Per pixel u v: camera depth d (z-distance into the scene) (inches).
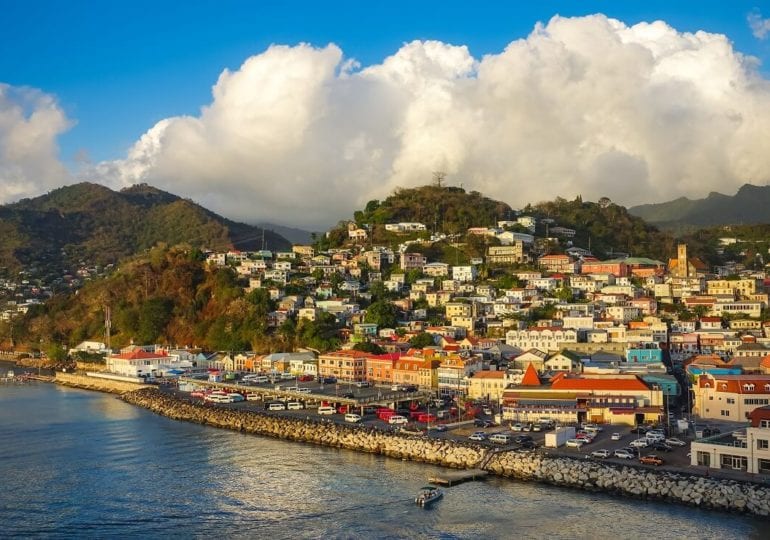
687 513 5684.1
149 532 5526.6
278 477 6894.7
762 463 6013.8
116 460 7593.5
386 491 6392.7
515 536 5300.2
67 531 5565.9
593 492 6259.8
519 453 6909.5
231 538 5388.8
